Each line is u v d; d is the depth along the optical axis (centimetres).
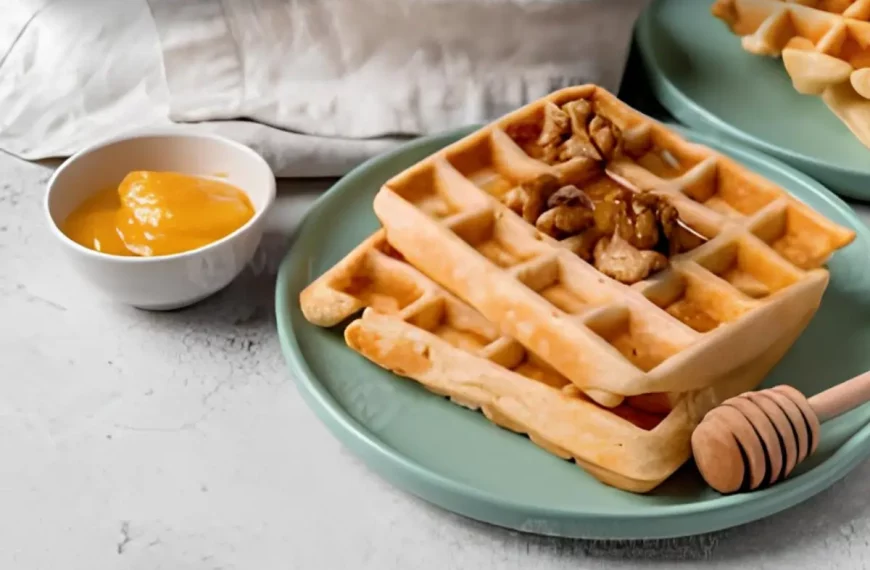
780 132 98
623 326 84
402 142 97
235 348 89
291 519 83
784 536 83
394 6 96
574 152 89
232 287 92
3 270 93
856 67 97
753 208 89
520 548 82
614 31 98
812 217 87
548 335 83
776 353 85
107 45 97
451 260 86
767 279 86
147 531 83
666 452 81
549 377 84
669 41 104
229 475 85
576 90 92
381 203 88
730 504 81
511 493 82
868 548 82
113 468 85
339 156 96
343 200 94
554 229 86
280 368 89
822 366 87
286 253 91
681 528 81
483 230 87
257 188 91
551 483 83
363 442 83
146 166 92
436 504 83
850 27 97
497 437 84
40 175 98
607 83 99
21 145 98
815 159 96
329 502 84
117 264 86
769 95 100
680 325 83
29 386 88
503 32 97
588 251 86
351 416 85
